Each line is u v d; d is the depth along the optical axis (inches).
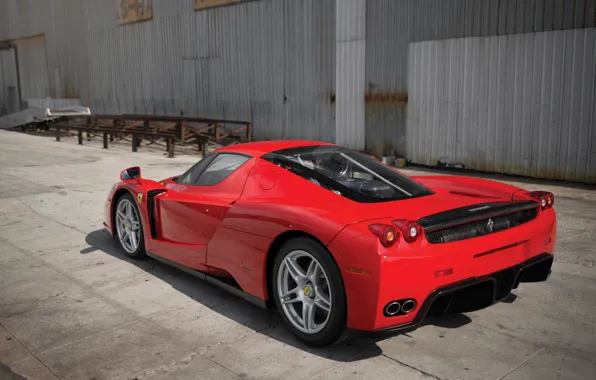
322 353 114.9
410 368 107.7
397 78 473.1
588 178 358.3
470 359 111.3
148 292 153.3
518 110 390.0
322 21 543.5
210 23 692.7
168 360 112.6
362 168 138.7
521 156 392.8
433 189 144.2
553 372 105.5
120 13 858.8
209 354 115.1
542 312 136.1
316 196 124.0
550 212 132.0
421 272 102.9
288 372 106.7
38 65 1111.6
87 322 132.8
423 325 128.7
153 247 167.8
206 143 575.2
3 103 1249.4
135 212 177.3
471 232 112.5
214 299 147.6
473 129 420.2
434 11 434.3
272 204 123.4
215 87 704.4
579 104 356.8
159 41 788.6
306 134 585.0
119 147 650.2
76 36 981.2
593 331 124.6
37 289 156.4
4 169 430.3
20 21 1139.3
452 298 112.2
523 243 120.3
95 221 245.3
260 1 614.2
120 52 878.4
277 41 601.6
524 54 381.4
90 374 107.2
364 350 115.9
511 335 122.8
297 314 121.0
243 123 620.1
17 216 256.5
